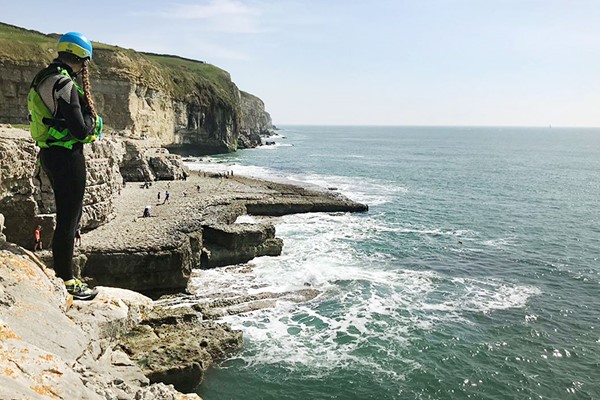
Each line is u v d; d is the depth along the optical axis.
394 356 21.73
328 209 54.78
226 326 22.34
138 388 7.24
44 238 23.44
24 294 5.98
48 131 5.99
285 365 20.69
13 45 68.00
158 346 18.31
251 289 29.05
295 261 35.16
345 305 27.23
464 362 21.45
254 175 85.44
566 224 51.34
